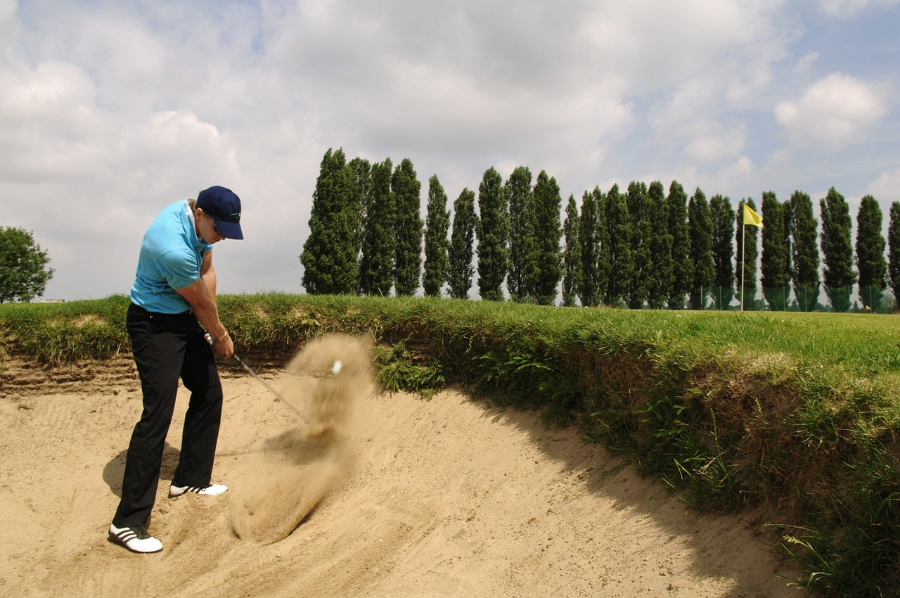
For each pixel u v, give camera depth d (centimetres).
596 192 3212
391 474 466
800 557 240
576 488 372
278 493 445
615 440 379
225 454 521
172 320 405
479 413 496
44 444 535
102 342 608
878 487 223
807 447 261
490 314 522
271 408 572
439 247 2675
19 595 346
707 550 278
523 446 438
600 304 3169
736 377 306
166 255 380
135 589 350
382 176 2556
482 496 406
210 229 411
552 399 445
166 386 398
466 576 330
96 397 590
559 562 319
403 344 569
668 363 342
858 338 396
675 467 328
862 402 251
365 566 355
